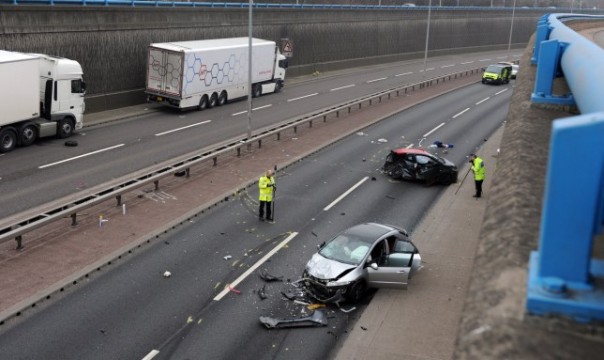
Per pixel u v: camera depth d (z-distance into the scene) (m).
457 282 15.67
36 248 16.48
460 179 26.73
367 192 23.98
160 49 37.09
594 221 2.55
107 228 18.25
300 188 24.00
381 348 12.26
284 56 52.12
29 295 13.78
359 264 14.50
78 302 13.70
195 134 32.56
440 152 31.78
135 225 18.66
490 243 3.66
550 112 8.48
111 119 35.09
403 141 33.78
